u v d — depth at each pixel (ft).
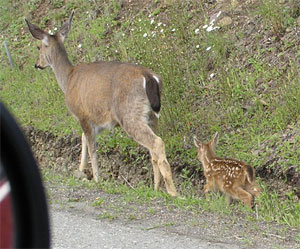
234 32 47.16
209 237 24.77
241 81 42.96
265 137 37.96
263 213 29.14
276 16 44.83
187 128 41.91
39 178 9.19
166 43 48.96
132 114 35.29
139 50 50.55
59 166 45.70
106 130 41.37
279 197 33.88
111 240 24.30
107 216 27.89
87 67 38.63
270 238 24.71
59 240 24.32
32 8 65.26
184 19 50.70
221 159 33.06
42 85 54.60
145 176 40.52
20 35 63.67
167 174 33.86
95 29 56.49
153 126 36.29
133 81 35.40
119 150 42.60
